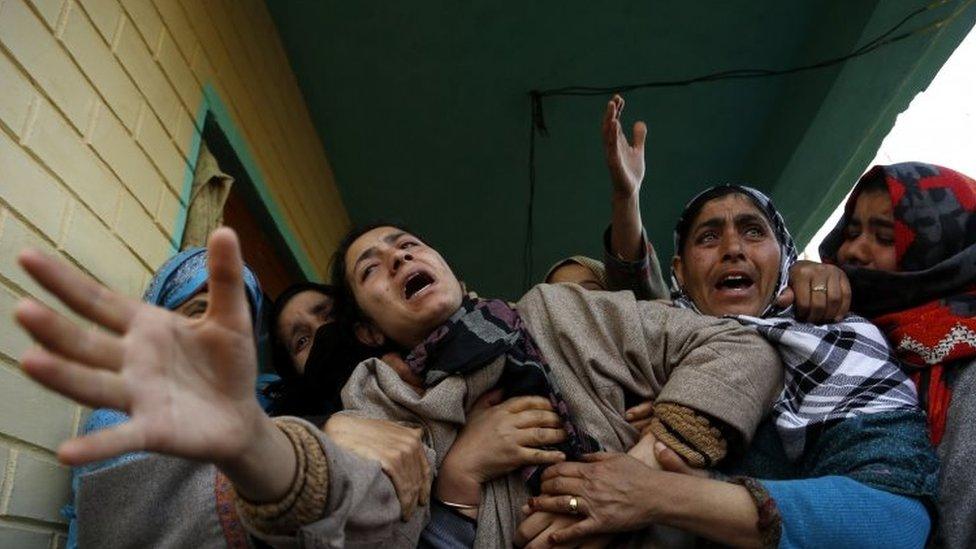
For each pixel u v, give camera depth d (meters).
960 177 1.94
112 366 0.89
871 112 3.64
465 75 4.12
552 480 1.50
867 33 3.29
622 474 1.45
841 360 1.63
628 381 1.65
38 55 1.72
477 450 1.55
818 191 4.16
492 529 1.50
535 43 3.94
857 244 1.99
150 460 1.39
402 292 1.78
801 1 3.72
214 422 0.96
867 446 1.51
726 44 3.92
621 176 2.38
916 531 1.41
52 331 0.84
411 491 1.41
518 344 1.68
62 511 1.66
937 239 1.85
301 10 3.74
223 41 3.07
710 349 1.62
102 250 1.94
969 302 1.72
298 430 1.19
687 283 2.08
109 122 2.03
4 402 1.51
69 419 1.73
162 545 1.34
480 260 5.47
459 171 4.71
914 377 1.69
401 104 4.27
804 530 1.38
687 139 4.50
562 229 5.16
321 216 4.45
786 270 1.98
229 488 1.35
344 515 1.16
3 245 1.54
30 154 1.66
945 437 1.56
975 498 1.45
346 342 1.96
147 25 2.35
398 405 1.60
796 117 3.92
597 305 1.77
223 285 0.95
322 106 4.27
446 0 3.71
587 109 4.31
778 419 1.61
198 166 2.65
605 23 3.83
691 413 1.52
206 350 0.96
